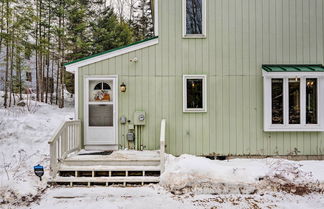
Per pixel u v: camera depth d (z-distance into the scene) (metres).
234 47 6.20
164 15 6.18
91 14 19.00
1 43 12.42
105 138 6.17
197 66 6.19
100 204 3.93
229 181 4.42
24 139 7.03
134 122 6.10
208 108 6.18
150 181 4.70
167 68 6.18
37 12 14.64
